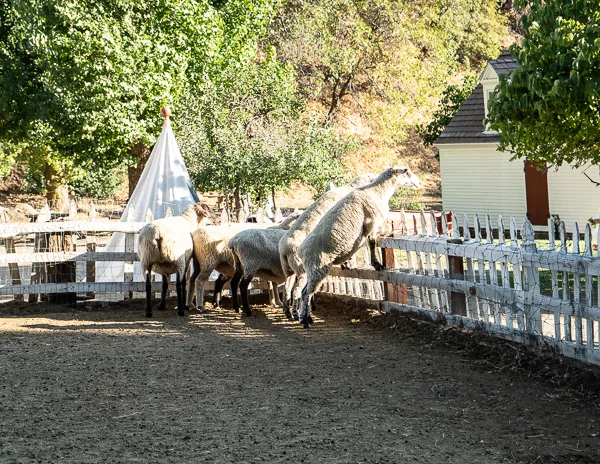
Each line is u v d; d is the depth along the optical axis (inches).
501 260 348.2
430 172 1840.6
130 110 900.6
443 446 238.7
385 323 418.0
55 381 312.8
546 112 448.1
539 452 235.1
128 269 548.1
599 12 457.1
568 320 314.5
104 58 863.1
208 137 903.1
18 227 492.7
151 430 252.4
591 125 453.7
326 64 1535.4
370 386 304.8
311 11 1507.1
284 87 1057.5
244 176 856.3
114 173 1626.5
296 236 432.8
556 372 311.1
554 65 443.8
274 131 901.2
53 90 907.4
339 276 466.3
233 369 331.6
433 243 392.8
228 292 526.3
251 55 1074.1
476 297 372.8
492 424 260.5
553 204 1040.2
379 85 1630.2
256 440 242.4
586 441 245.0
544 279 578.2
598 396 285.3
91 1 882.1
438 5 1921.8
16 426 256.7
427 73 1686.8
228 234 470.3
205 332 411.8
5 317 464.8
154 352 363.9
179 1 918.4
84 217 1296.8
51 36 863.7
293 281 462.0
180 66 921.5
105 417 266.2
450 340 373.1
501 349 344.5
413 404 281.6
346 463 223.1
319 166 892.0
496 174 1097.4
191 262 510.9
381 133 1740.9
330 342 384.8
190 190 591.5
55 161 1181.7
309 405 279.7
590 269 300.8
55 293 499.2
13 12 918.4
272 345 378.6
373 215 410.0
